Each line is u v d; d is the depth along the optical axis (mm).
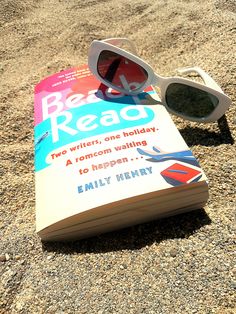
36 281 200
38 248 215
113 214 207
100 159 220
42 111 265
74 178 215
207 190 213
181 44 379
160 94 273
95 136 234
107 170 214
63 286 195
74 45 402
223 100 262
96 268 202
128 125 239
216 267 195
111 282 195
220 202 231
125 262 203
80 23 431
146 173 211
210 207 228
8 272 206
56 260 208
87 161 221
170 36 390
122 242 214
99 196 204
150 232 217
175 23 406
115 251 209
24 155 279
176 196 210
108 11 450
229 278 190
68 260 207
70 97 268
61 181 217
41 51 401
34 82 352
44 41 414
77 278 198
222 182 241
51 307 188
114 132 235
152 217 218
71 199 207
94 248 213
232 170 246
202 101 267
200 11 416
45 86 285
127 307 184
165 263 200
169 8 435
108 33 415
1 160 276
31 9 472
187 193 210
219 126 278
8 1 476
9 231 230
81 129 241
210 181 242
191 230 216
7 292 198
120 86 269
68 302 189
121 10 448
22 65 385
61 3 479
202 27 389
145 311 182
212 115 270
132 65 262
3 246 219
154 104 257
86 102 261
